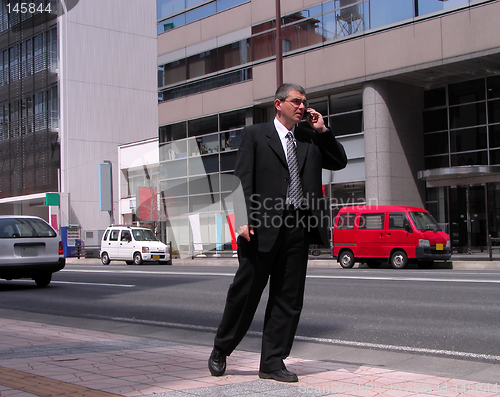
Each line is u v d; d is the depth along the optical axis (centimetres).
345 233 1923
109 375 418
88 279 1617
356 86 2533
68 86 4266
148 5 4688
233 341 415
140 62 4609
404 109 2486
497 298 908
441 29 2200
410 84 2511
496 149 2317
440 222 2464
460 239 2317
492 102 2341
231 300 409
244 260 400
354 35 2467
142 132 4572
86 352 545
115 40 4509
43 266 1305
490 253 1852
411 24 2286
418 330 705
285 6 2741
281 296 403
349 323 773
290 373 403
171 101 3359
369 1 2416
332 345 658
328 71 2558
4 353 527
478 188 2275
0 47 4778
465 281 1166
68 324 871
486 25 2083
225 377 414
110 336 691
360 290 1080
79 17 4359
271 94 2812
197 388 369
